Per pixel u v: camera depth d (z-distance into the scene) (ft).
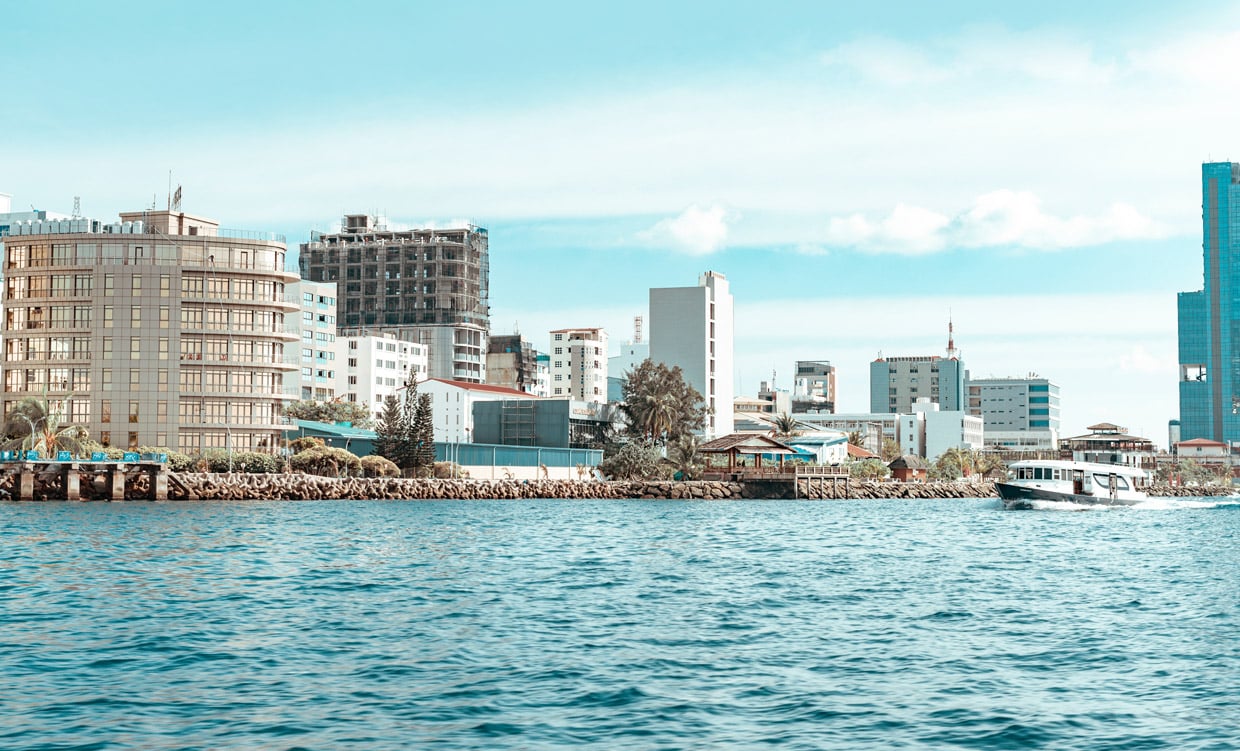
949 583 187.83
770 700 96.78
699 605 156.87
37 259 572.92
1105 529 356.38
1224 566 221.87
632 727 87.51
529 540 277.85
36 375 566.77
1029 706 94.84
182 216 612.29
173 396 561.84
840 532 329.31
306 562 211.82
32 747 81.10
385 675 105.81
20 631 128.06
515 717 90.22
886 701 96.58
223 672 106.83
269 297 584.81
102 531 279.28
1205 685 103.24
